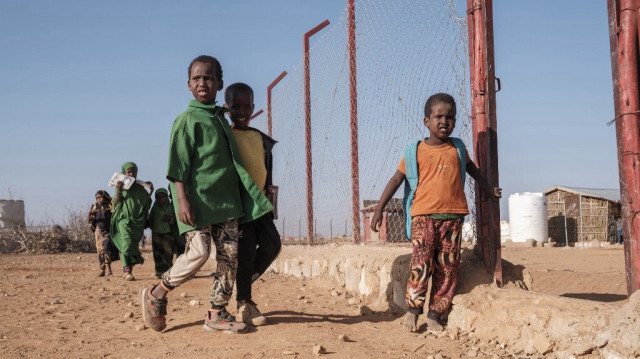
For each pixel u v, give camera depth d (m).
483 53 4.64
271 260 4.77
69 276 9.97
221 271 4.21
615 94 3.42
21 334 4.43
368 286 5.82
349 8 6.67
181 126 4.04
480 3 4.69
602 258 13.59
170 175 3.98
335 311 5.16
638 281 3.31
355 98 6.66
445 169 4.24
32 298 6.46
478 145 4.68
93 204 10.19
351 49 6.68
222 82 4.37
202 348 3.83
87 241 22.73
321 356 3.52
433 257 4.28
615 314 3.18
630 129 3.34
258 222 4.66
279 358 3.51
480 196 4.66
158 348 3.89
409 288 4.25
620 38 3.39
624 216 3.39
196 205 4.05
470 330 4.02
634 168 3.32
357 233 6.82
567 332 3.32
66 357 3.70
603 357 3.10
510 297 4.02
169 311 5.37
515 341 3.62
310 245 8.27
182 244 9.50
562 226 29.97
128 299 6.37
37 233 21.83
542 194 27.97
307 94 8.18
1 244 21.08
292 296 6.25
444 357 3.47
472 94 4.79
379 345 3.82
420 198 4.27
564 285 6.81
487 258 4.57
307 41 8.22
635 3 3.33
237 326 4.22
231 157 4.20
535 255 15.63
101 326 4.73
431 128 4.29
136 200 9.12
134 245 9.05
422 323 4.46
